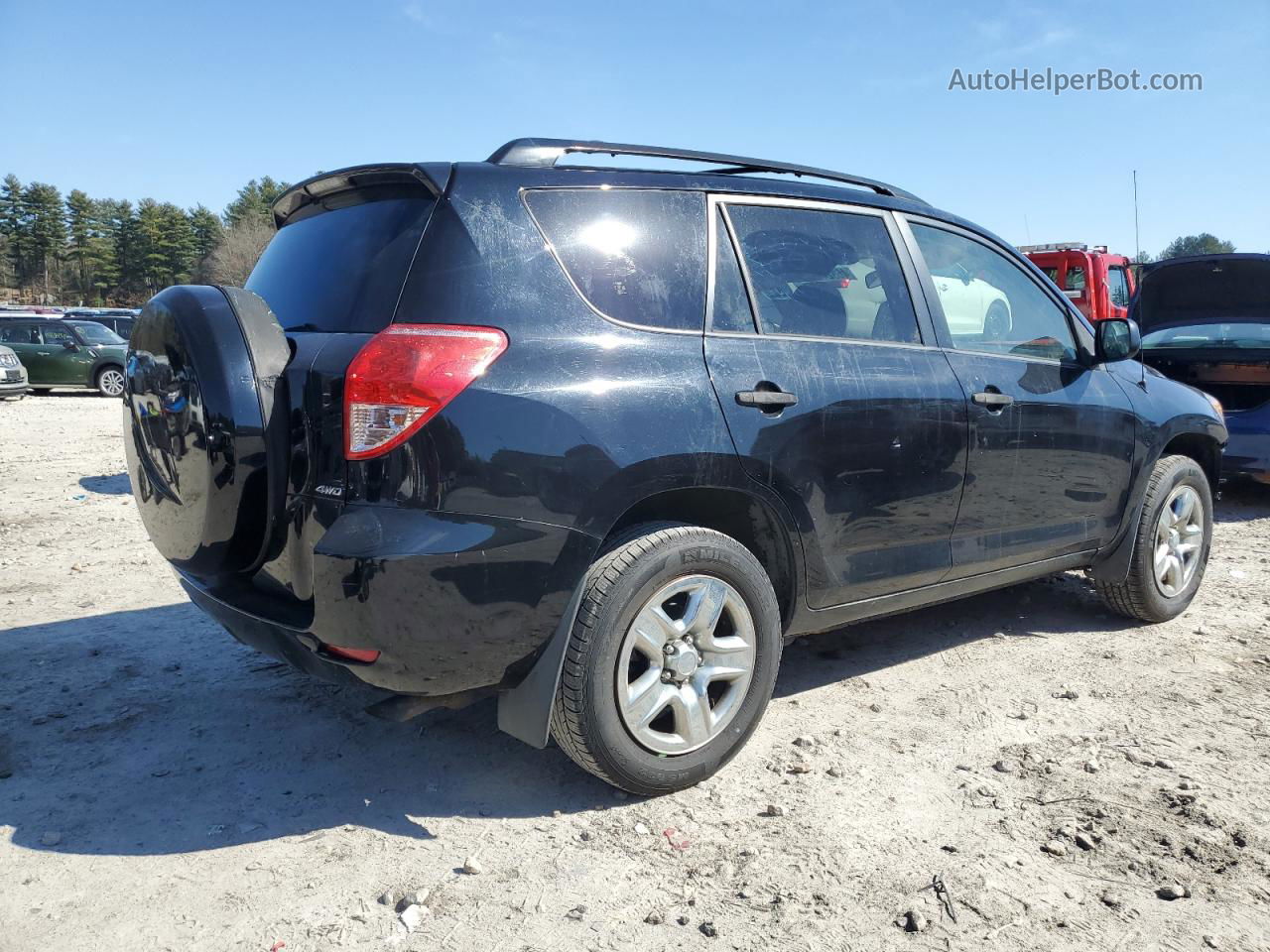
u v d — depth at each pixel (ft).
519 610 8.36
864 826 9.11
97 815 9.19
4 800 9.44
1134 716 11.74
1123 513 14.40
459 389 8.09
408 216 9.04
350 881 8.16
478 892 8.00
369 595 7.84
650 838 8.88
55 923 7.51
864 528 10.85
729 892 8.05
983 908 7.82
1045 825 9.16
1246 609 16.26
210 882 8.12
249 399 8.50
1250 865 8.50
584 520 8.58
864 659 13.70
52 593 16.88
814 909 7.82
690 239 10.10
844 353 10.85
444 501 7.99
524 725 8.91
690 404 9.29
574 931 7.51
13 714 11.55
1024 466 12.63
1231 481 27.40
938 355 11.90
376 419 7.97
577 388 8.66
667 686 9.41
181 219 522.88
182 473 8.89
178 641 14.34
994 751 10.76
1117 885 8.19
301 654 8.64
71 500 26.53
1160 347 26.17
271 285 10.34
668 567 9.10
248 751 10.64
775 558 10.53
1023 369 12.87
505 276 8.73
